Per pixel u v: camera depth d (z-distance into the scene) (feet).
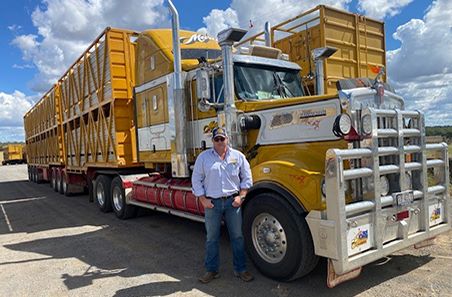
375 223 13.55
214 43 25.67
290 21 28.89
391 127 14.60
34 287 16.19
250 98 19.26
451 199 24.56
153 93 24.90
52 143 54.03
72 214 33.47
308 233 14.01
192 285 15.34
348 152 12.88
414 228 15.16
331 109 15.08
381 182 14.35
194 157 21.45
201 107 18.20
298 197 13.93
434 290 13.50
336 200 12.60
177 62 21.27
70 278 16.99
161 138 24.31
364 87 15.08
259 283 15.11
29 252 21.75
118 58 29.68
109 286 15.74
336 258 12.69
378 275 15.16
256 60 20.04
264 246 15.48
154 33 25.21
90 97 35.50
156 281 15.98
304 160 15.48
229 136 17.89
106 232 25.50
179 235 23.54
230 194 15.11
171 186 23.34
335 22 27.22
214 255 15.56
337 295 13.64
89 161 37.35
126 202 28.78
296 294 13.89
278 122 17.11
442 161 16.37
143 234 24.29
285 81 21.15
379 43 30.48
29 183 73.26
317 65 22.50
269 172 15.05
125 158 29.78
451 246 18.17
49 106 53.83
